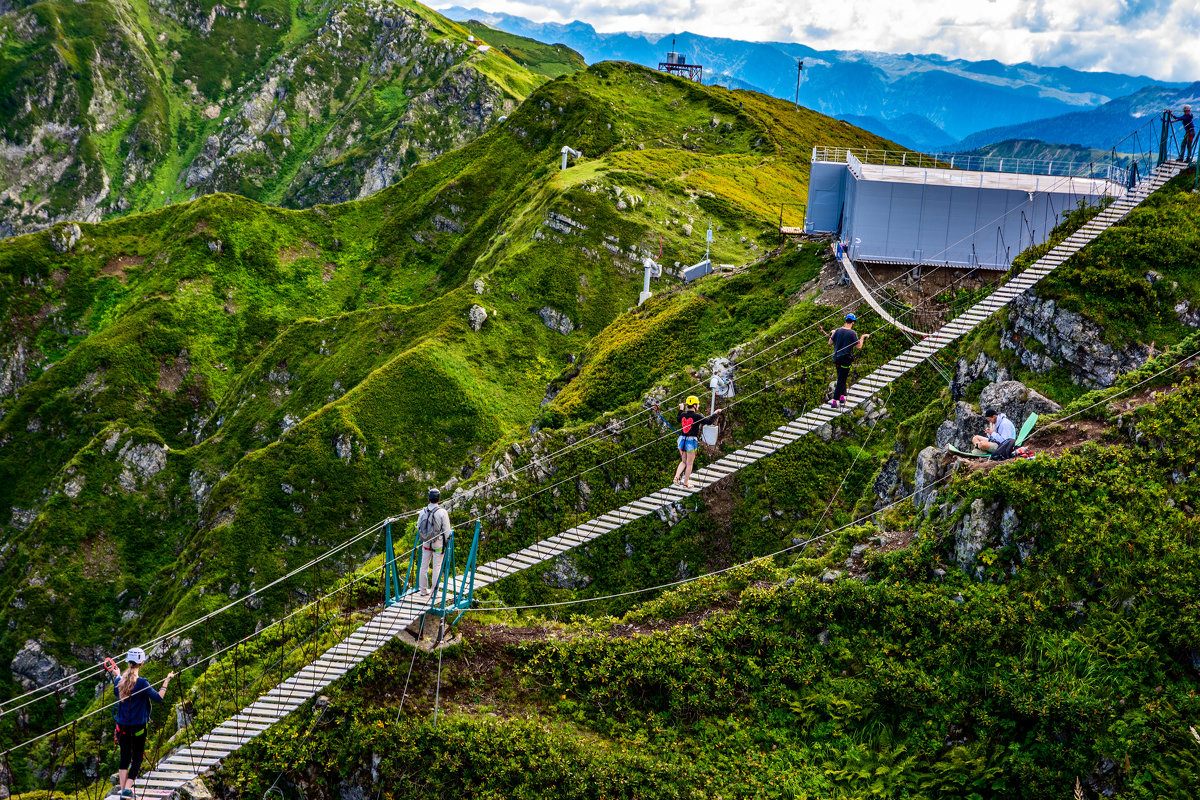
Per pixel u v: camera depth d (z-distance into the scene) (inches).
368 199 7431.1
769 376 2204.7
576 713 1052.5
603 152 6604.3
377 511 4018.2
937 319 2193.7
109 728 2837.1
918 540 1107.3
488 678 1097.4
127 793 857.5
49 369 5974.4
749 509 1971.0
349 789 1003.3
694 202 5378.9
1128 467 1040.2
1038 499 1036.5
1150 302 1478.8
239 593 3818.9
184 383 6102.4
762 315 2625.5
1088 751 870.4
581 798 945.5
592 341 3280.0
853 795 920.3
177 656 3590.1
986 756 914.1
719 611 1140.5
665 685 1059.3
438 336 4645.7
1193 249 1497.3
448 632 1131.9
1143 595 940.0
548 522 2015.3
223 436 5246.1
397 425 4227.4
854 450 2000.5
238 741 991.0
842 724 988.6
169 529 4936.0
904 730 967.6
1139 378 1188.5
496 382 4562.0
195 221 6884.8
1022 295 1585.9
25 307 6722.4
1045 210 2325.3
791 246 2832.2
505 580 1850.4
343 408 4222.4
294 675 1047.6
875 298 2288.4
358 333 5236.2
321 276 6919.3
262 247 6889.8
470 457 4200.3
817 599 1088.2
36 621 4439.0
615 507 2043.6
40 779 2891.2
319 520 3991.1
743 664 1071.6
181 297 6441.9
